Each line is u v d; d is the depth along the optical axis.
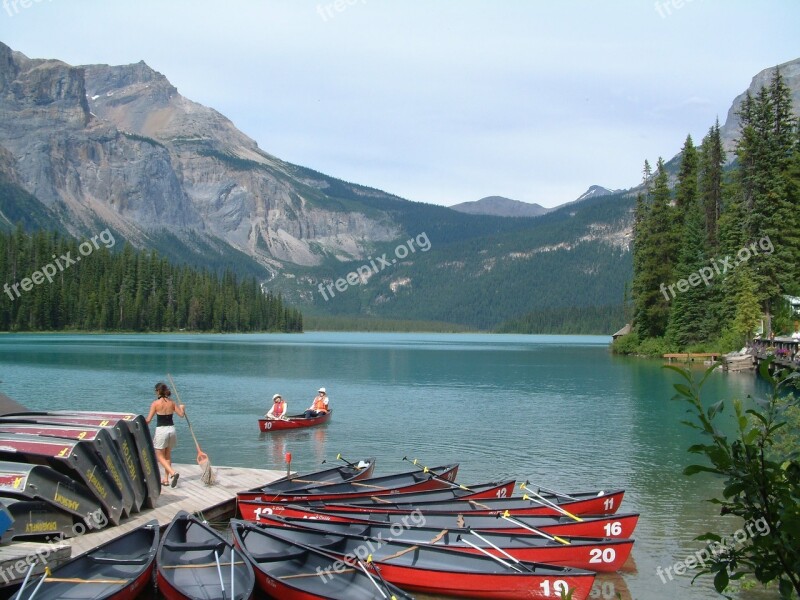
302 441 30.14
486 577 12.85
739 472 5.05
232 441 30.20
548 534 14.76
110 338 136.75
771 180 67.94
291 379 59.84
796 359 41.59
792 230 66.81
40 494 12.69
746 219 68.94
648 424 34.78
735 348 68.62
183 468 20.94
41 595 11.04
